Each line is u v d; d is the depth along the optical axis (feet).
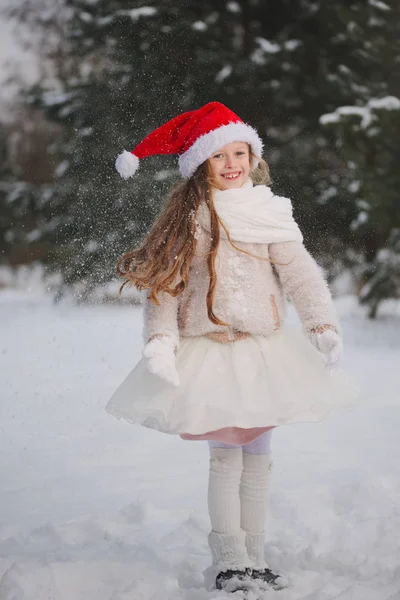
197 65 54.39
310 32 56.39
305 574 10.00
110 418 20.36
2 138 93.09
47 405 22.09
